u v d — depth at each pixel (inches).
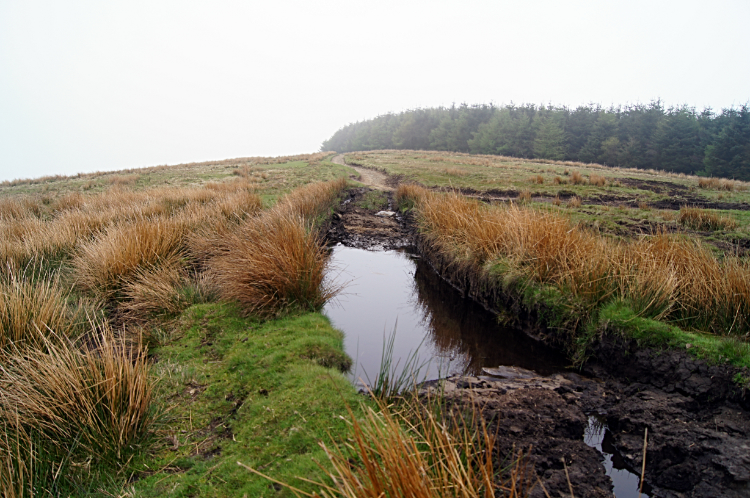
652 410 150.8
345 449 120.1
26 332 171.5
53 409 127.0
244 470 120.6
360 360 205.8
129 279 245.0
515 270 261.9
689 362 161.8
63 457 119.4
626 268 220.8
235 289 231.5
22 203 497.4
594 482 118.6
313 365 173.8
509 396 161.0
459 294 317.7
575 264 232.5
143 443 132.8
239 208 408.5
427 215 438.6
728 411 142.7
